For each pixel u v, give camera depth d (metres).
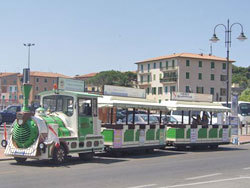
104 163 15.51
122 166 14.64
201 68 93.50
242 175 12.73
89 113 16.06
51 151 14.09
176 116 35.03
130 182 11.02
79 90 17.98
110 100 18.34
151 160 17.00
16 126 14.26
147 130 19.72
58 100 15.81
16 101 107.81
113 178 11.68
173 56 92.69
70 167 14.01
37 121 14.11
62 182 10.76
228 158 18.19
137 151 21.17
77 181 10.98
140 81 103.75
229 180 11.64
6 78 116.31
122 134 18.28
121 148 18.17
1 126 33.97
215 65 95.12
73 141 15.08
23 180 10.99
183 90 91.25
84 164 15.04
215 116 37.03
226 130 24.67
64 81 16.98
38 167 13.82
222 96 95.56
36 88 112.88
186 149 23.53
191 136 22.56
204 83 93.69
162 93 95.81
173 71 92.81
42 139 14.05
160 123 21.41
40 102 16.38
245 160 17.34
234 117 28.39
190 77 92.25
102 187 10.15
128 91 20.44
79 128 15.45
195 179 11.78
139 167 14.44
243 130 41.12
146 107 19.88
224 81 96.00
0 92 114.31
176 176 12.35
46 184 10.40
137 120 25.08
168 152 21.30
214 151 22.48
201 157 18.59
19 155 14.16
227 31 32.22
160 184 10.75
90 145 15.95
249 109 44.62
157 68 97.94
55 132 14.30
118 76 106.12
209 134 23.59
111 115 19.17
